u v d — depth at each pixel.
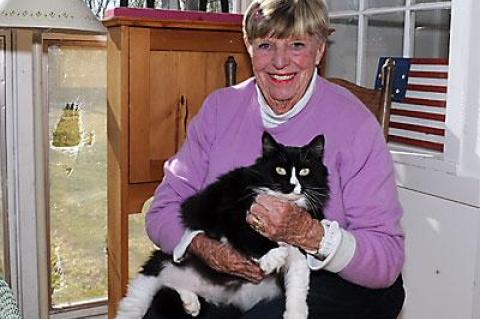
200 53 2.19
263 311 1.56
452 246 1.91
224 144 1.74
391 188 1.62
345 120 1.63
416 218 2.04
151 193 2.18
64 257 2.62
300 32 1.59
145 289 1.71
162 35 2.11
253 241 1.55
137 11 2.05
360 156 1.60
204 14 2.15
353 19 2.48
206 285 1.66
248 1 2.65
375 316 1.62
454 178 1.89
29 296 2.54
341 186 1.62
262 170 1.58
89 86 2.55
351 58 2.50
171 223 1.72
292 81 1.62
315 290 1.58
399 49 2.30
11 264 2.51
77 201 2.61
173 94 2.16
